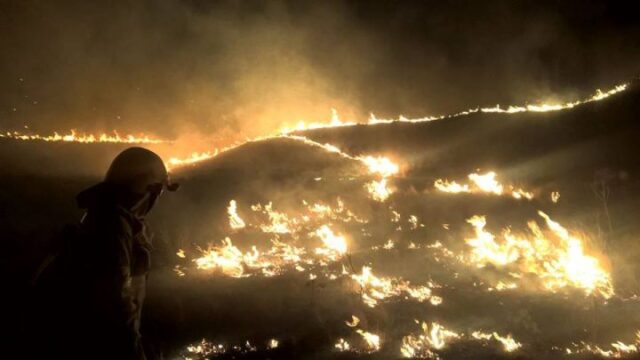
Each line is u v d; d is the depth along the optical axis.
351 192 17.22
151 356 2.63
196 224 14.53
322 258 10.62
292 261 10.55
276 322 7.05
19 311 2.27
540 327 6.22
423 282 8.46
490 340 5.96
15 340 2.20
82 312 2.16
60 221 13.81
